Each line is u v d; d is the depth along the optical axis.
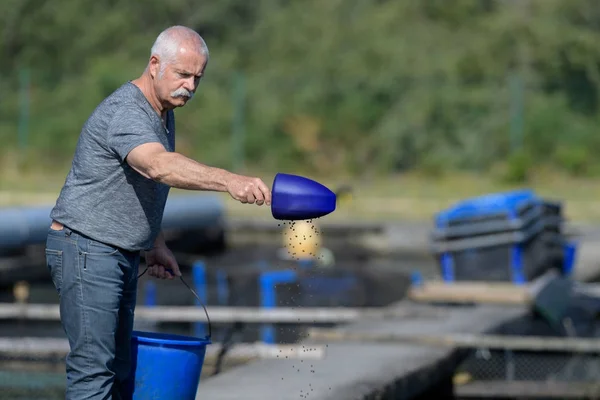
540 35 73.38
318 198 8.81
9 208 28.53
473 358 18.83
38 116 65.12
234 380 14.01
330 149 67.25
